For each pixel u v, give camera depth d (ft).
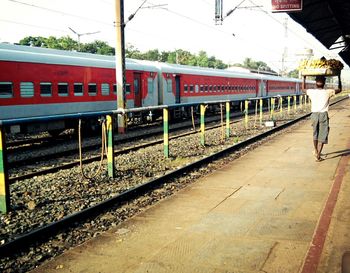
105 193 22.41
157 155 35.55
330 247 13.02
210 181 23.66
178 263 12.46
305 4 31.63
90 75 55.77
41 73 47.37
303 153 32.35
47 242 15.24
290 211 17.28
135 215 17.74
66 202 20.61
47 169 29.48
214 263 12.35
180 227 15.84
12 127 43.83
